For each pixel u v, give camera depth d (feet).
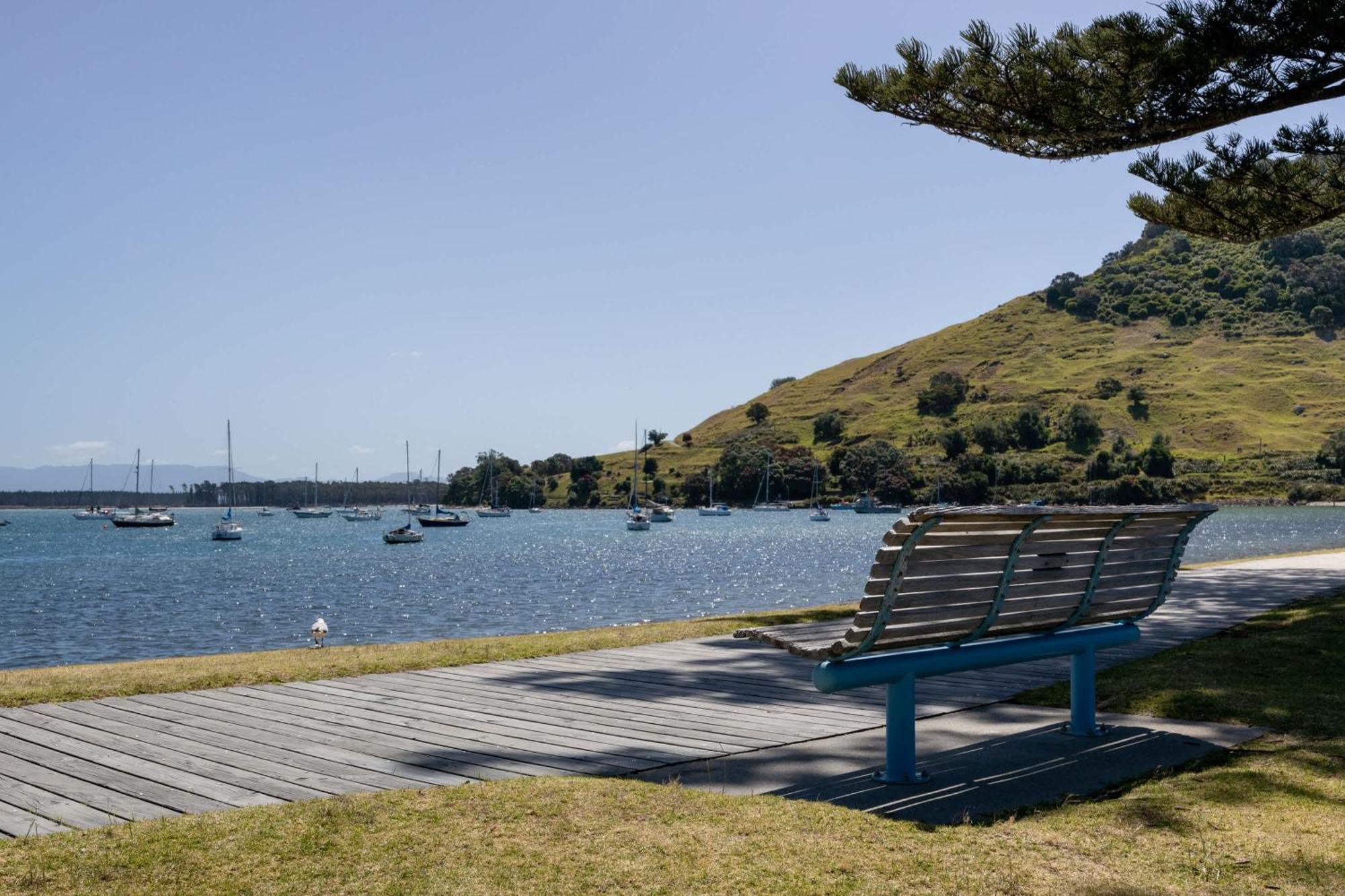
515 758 19.13
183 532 501.56
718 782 17.53
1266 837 14.34
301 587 178.19
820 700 25.23
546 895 12.09
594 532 449.06
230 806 15.93
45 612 139.54
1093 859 13.48
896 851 13.71
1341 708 22.62
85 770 18.12
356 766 18.51
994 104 46.24
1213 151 48.49
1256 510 495.41
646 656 32.76
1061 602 20.53
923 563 16.99
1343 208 50.39
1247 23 41.39
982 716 23.39
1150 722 22.43
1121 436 596.70
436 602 147.54
